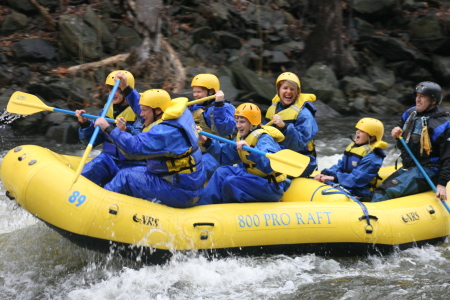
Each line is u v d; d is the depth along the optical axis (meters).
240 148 13.84
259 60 42.47
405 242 14.80
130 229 13.07
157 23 36.97
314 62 43.06
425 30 46.78
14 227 16.44
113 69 37.31
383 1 48.72
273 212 14.12
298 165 13.38
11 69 36.62
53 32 41.34
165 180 13.42
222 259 13.88
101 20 41.97
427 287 13.01
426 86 15.61
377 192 16.19
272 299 12.48
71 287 13.26
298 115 16.52
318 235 14.15
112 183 13.87
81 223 12.89
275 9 49.69
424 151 15.84
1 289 13.06
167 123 12.89
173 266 13.47
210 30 44.09
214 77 17.19
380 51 45.53
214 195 14.96
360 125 16.62
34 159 13.72
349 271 14.04
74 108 33.97
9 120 30.97
